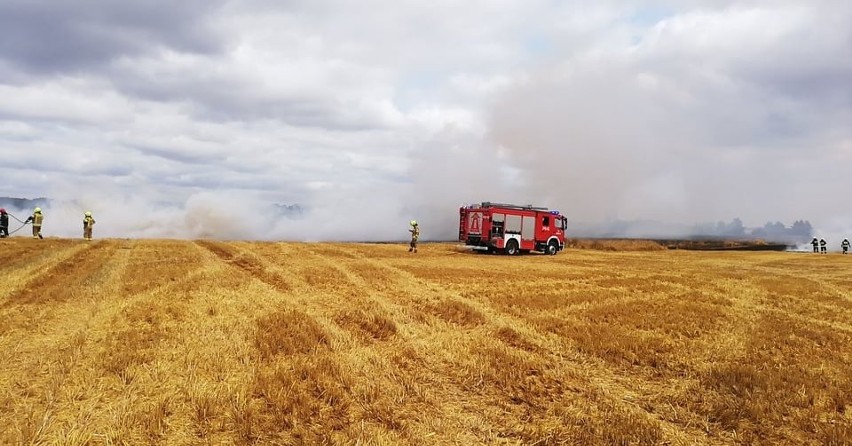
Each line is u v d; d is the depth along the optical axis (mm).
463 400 8562
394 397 8430
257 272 22156
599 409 8359
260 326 12156
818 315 17156
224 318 12805
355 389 8586
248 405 7574
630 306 17266
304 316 13516
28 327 11258
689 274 28062
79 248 28375
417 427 7375
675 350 11836
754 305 18562
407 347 11430
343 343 11344
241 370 9148
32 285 16297
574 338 12734
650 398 8977
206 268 21500
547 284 22172
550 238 41750
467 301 17359
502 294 19000
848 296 21594
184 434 6688
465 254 38875
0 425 6676
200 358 9555
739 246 77812
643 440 7145
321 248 35625
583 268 29719
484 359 10578
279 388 8227
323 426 7094
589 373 10281
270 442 6574
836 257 45469
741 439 7352
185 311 13242
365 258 30656
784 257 45062
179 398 7781
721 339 13117
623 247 56500
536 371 10156
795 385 9445
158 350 9930
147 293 15484
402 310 15438
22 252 25281
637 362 10992
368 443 6641
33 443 6172
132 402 7492
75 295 14867
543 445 7035
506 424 7656
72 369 8758
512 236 40156
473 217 40156
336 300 16562
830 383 9789
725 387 9359
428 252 38750
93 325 11641
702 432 7633
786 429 7727
